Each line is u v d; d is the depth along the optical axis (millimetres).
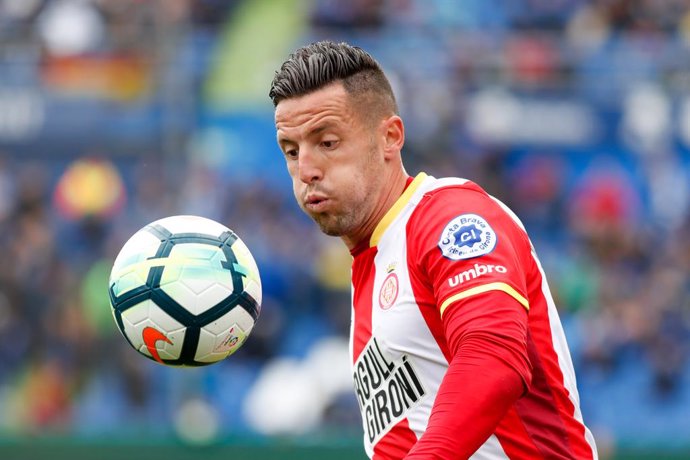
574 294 37781
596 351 36969
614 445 32812
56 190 36312
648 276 38219
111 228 36000
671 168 38531
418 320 12273
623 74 38156
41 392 34906
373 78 13094
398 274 12578
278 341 36469
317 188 12828
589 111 38188
